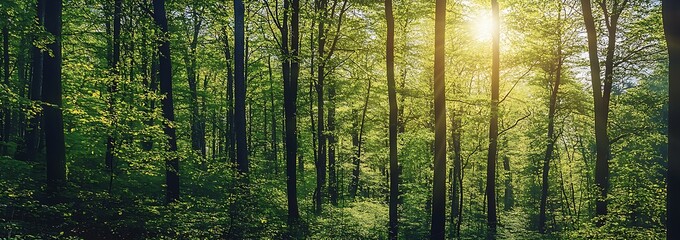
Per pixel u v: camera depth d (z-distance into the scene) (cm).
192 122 2728
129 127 1062
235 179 1138
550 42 2128
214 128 3188
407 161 2794
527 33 2044
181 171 1750
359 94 2638
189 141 2650
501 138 2895
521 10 2005
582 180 3831
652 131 2052
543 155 3369
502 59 2091
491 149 1795
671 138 695
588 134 3262
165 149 1260
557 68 2388
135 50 1917
